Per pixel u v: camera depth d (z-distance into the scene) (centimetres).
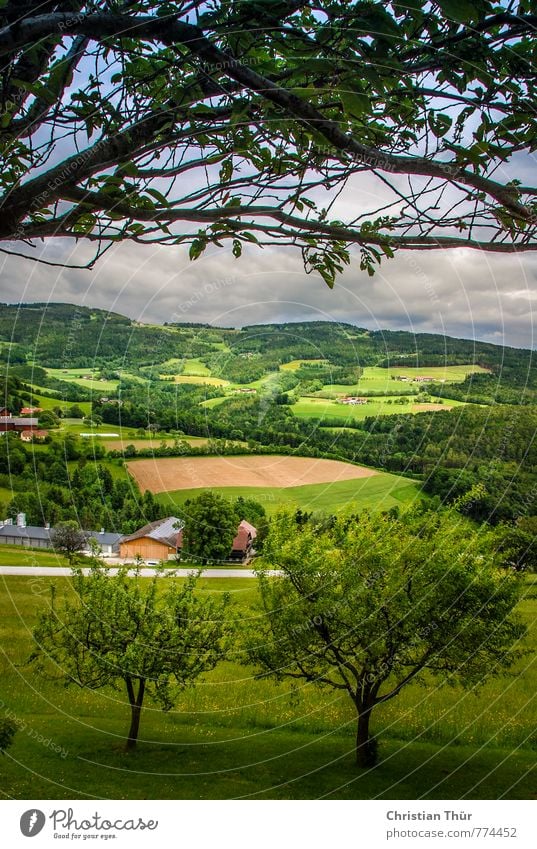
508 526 1059
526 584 1138
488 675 1225
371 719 1416
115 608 1166
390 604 1104
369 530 1079
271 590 1166
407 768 1130
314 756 1185
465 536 1084
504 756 1205
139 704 1198
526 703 1418
